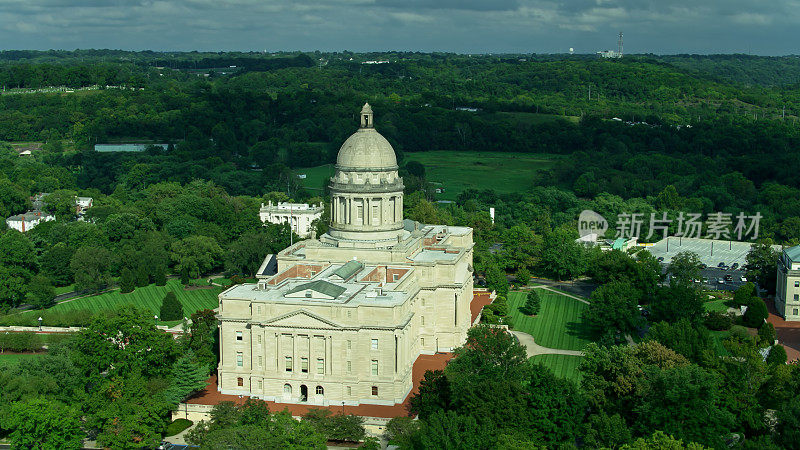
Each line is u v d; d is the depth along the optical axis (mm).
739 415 192875
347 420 196000
